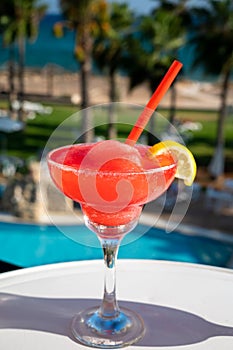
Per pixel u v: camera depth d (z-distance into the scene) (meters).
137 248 8.10
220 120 19.41
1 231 8.95
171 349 1.02
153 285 1.26
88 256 7.80
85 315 1.11
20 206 9.49
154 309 1.16
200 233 10.02
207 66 18.31
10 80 28.86
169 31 18.97
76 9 19.38
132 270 1.34
